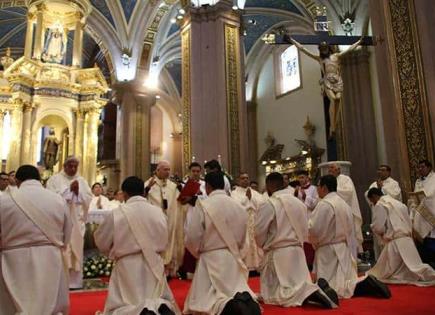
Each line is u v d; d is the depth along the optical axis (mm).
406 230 5969
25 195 3479
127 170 19516
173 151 26109
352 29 15180
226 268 3965
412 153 6926
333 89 9648
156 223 3949
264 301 4594
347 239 5102
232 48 12844
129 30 20172
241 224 4164
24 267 3330
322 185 5301
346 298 4785
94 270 7488
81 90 15938
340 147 14922
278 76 21938
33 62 15195
